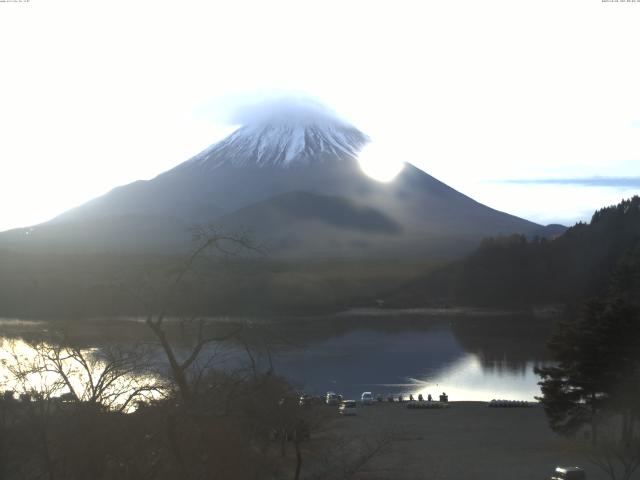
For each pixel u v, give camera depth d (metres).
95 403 19.09
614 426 45.28
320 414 36.88
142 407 19.05
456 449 40.25
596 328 40.69
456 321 143.12
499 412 56.56
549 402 42.12
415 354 98.38
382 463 34.91
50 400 20.75
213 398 19.17
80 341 22.72
